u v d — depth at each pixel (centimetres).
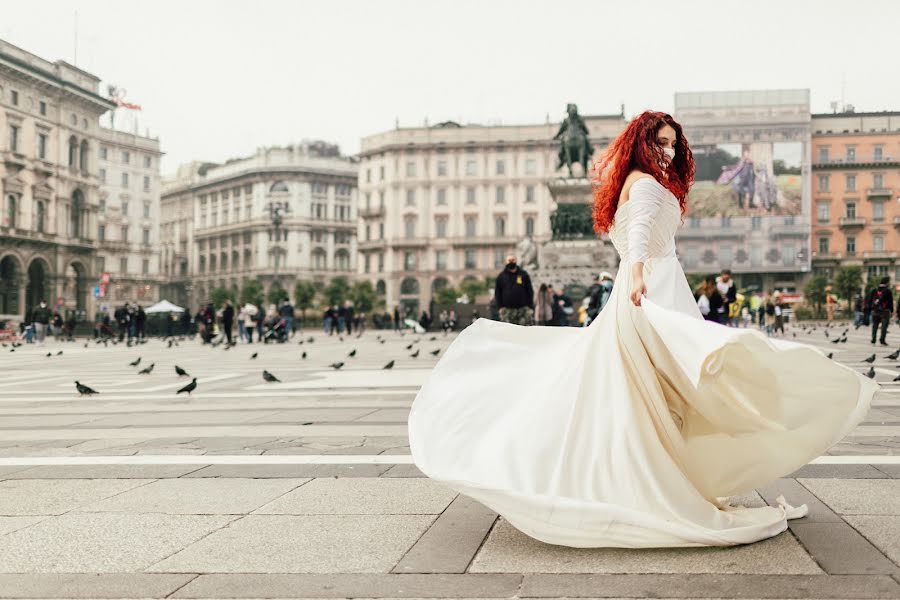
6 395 884
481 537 283
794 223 7388
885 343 1642
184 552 270
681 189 305
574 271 2847
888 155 7550
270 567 253
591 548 267
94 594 231
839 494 336
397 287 8169
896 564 244
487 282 7012
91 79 6028
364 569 249
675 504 262
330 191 9562
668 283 292
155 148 9031
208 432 555
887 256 7494
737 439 273
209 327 2773
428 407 295
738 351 249
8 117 5247
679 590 225
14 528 304
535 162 7912
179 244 10956
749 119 7444
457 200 8050
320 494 355
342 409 678
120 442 516
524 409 287
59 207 5747
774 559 251
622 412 271
